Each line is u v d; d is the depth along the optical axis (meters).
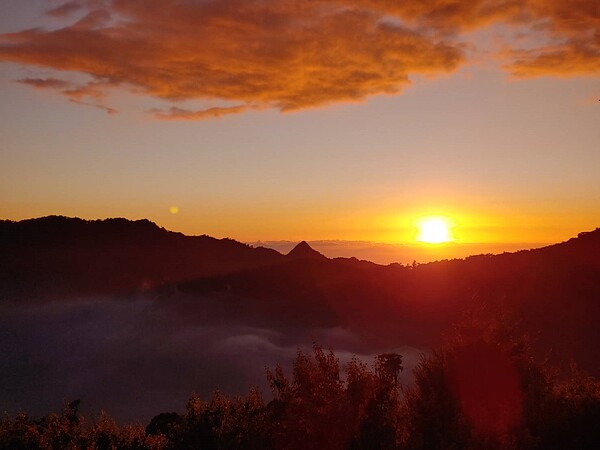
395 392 8.37
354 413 8.23
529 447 7.11
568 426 7.47
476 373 8.20
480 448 7.08
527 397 7.91
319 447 8.27
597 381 8.57
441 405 7.83
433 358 8.65
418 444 7.33
